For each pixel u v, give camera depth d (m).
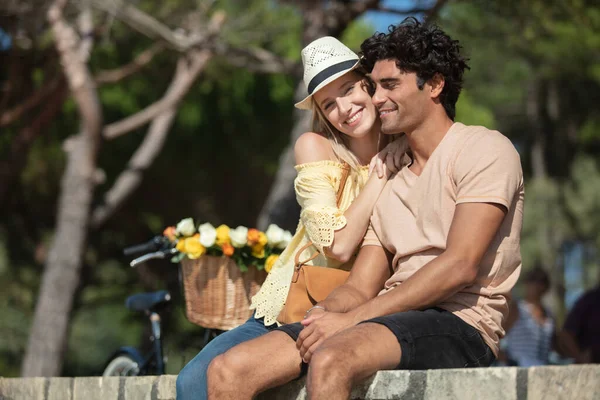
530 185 34.66
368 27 20.45
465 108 20.19
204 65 15.80
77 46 15.09
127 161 23.00
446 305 4.52
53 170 21.89
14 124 18.28
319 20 12.15
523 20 13.14
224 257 6.24
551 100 33.12
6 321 24.77
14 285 24.19
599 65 17.14
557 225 34.12
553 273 34.09
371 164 5.07
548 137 36.16
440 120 4.73
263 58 14.82
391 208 4.78
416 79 4.66
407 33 4.69
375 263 4.82
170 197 25.11
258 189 25.62
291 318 4.84
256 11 16.66
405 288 4.38
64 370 28.55
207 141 23.69
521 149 37.91
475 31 13.77
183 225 6.39
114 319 30.92
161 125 17.97
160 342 7.50
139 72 20.25
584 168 34.38
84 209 15.80
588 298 10.38
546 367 3.59
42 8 14.39
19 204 23.73
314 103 5.39
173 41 14.89
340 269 5.13
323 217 4.95
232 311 6.26
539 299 10.69
